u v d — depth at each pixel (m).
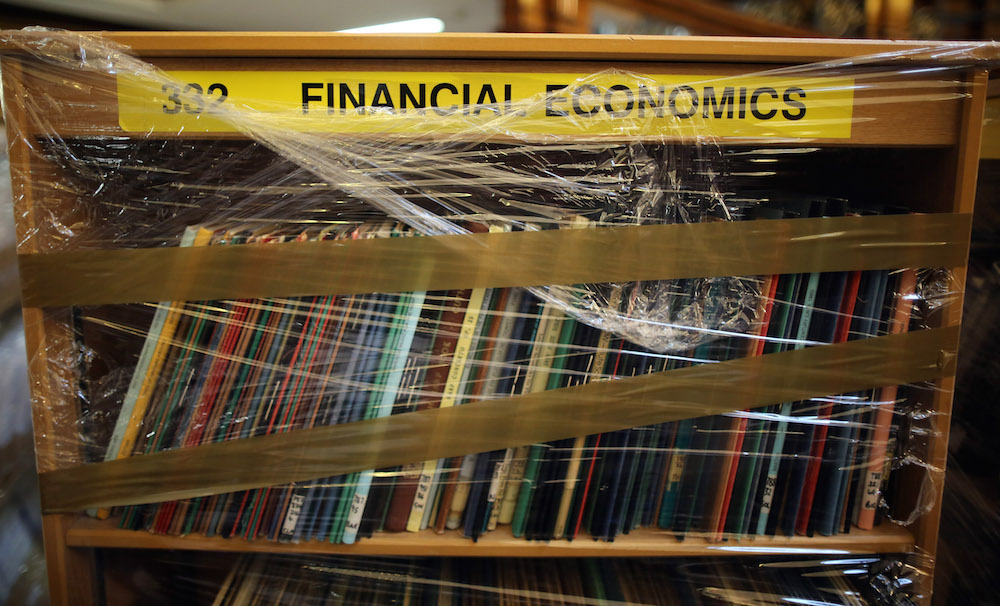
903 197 0.77
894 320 0.70
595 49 0.62
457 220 0.67
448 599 0.76
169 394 0.68
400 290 0.66
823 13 1.04
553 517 0.71
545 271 0.66
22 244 0.64
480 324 0.68
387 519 0.71
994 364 0.86
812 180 0.84
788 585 0.77
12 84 0.62
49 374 0.67
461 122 0.64
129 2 1.50
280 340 0.68
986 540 0.86
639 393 0.68
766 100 0.65
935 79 0.65
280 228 0.70
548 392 0.68
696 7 0.97
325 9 1.57
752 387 0.69
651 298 0.68
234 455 0.68
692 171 0.70
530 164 0.71
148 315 0.69
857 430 0.72
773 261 0.67
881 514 0.74
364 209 0.71
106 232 0.69
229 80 0.63
